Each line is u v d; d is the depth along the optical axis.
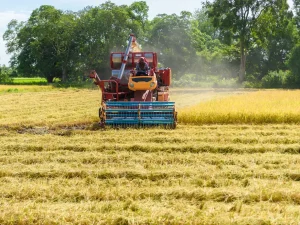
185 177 7.10
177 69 64.06
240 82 53.59
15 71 86.62
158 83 15.20
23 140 10.75
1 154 9.15
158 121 12.58
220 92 38.12
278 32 52.19
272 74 51.66
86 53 60.38
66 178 7.22
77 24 60.34
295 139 10.38
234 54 63.88
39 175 7.35
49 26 60.22
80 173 7.38
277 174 7.14
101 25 58.25
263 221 5.10
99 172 7.37
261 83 51.28
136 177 7.21
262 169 7.57
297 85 49.72
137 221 5.16
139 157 8.64
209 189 6.31
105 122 12.85
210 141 10.42
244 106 15.70
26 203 5.85
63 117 16.31
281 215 5.33
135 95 13.64
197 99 26.83
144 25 65.12
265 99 19.64
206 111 14.06
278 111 14.02
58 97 29.52
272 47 64.94
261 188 6.32
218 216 5.29
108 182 6.90
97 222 5.17
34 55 63.44
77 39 61.50
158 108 12.66
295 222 5.06
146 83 13.40
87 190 6.33
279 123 13.79
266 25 51.22
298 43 51.06
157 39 63.91
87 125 13.84
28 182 6.94
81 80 60.50
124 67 14.32
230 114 13.89
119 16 58.09
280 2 50.19
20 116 16.72
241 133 11.47
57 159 8.55
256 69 67.50
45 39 61.66
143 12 64.69
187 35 63.44
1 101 25.28
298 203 5.88
